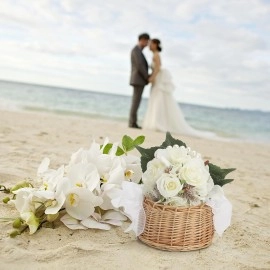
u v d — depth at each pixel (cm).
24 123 821
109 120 1531
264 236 242
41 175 253
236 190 379
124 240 212
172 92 996
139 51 968
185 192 202
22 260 177
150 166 209
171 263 188
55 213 207
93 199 217
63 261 179
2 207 244
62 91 4381
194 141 857
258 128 2067
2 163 364
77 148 520
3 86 4109
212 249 212
